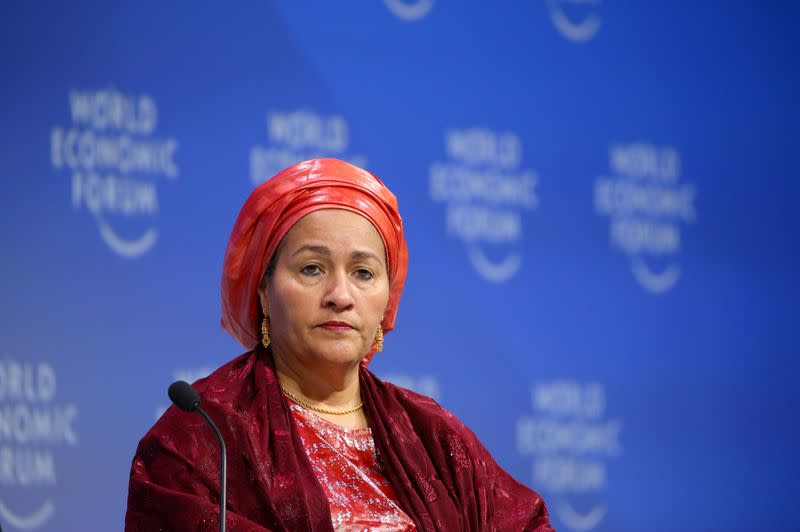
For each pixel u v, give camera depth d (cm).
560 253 1928
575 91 1966
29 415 1559
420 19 1870
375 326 891
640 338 1966
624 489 1923
